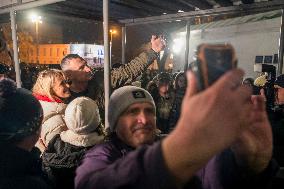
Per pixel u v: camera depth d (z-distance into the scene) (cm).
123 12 379
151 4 333
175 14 380
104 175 53
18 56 304
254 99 62
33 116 110
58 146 151
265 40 753
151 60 256
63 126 192
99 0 309
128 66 259
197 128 36
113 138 123
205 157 38
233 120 36
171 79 454
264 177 70
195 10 358
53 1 248
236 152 68
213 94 35
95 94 274
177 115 399
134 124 119
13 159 98
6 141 102
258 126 62
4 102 105
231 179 78
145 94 126
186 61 392
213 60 38
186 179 41
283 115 227
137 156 48
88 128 154
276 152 211
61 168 146
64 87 209
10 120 103
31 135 110
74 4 327
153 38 251
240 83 36
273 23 732
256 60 772
